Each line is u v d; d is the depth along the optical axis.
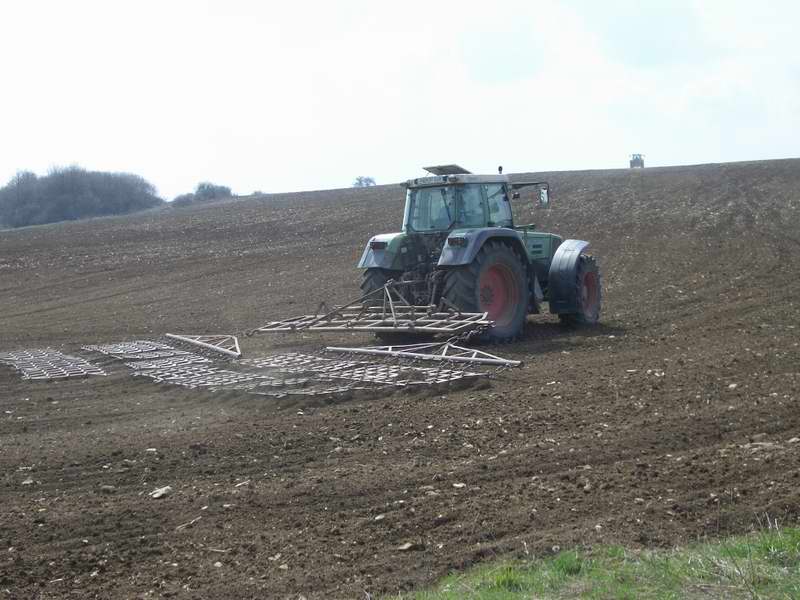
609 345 11.27
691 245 23.56
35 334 16.03
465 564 4.39
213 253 27.25
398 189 42.38
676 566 4.01
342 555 4.64
